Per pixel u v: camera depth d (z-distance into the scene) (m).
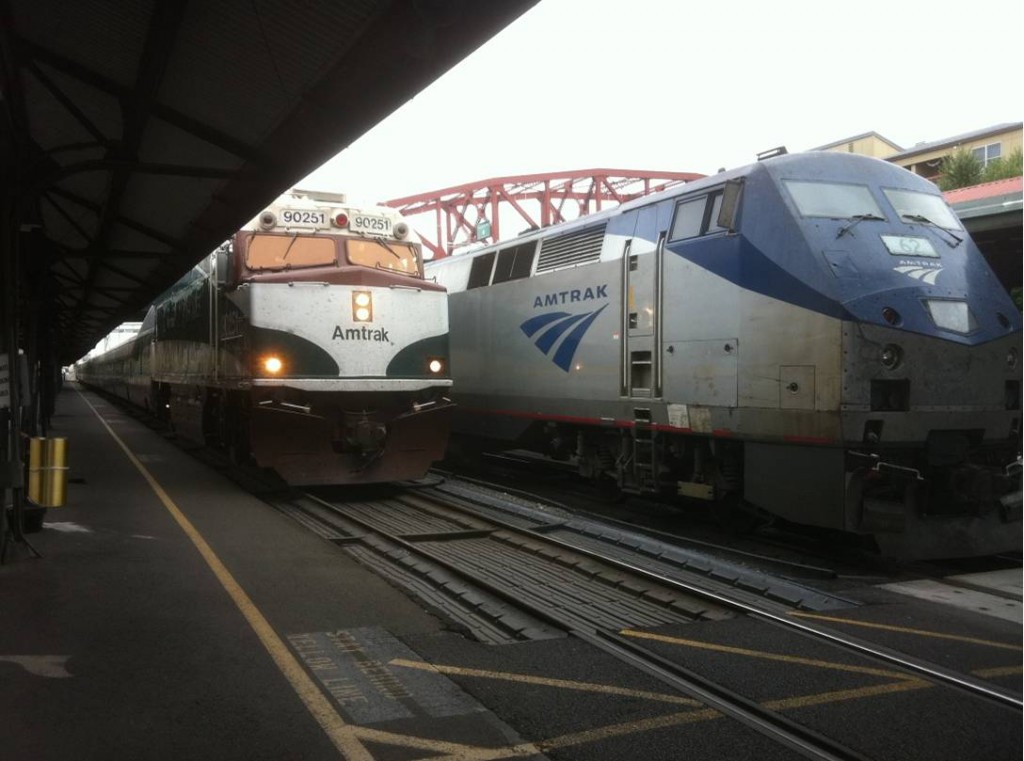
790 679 4.85
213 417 14.55
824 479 7.67
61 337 33.66
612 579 6.99
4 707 4.21
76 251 11.05
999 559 8.43
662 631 5.75
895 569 7.91
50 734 3.92
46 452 8.40
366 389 11.07
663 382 9.60
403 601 6.28
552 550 8.05
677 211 9.64
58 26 5.90
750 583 6.96
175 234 11.24
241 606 6.00
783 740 4.01
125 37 5.79
